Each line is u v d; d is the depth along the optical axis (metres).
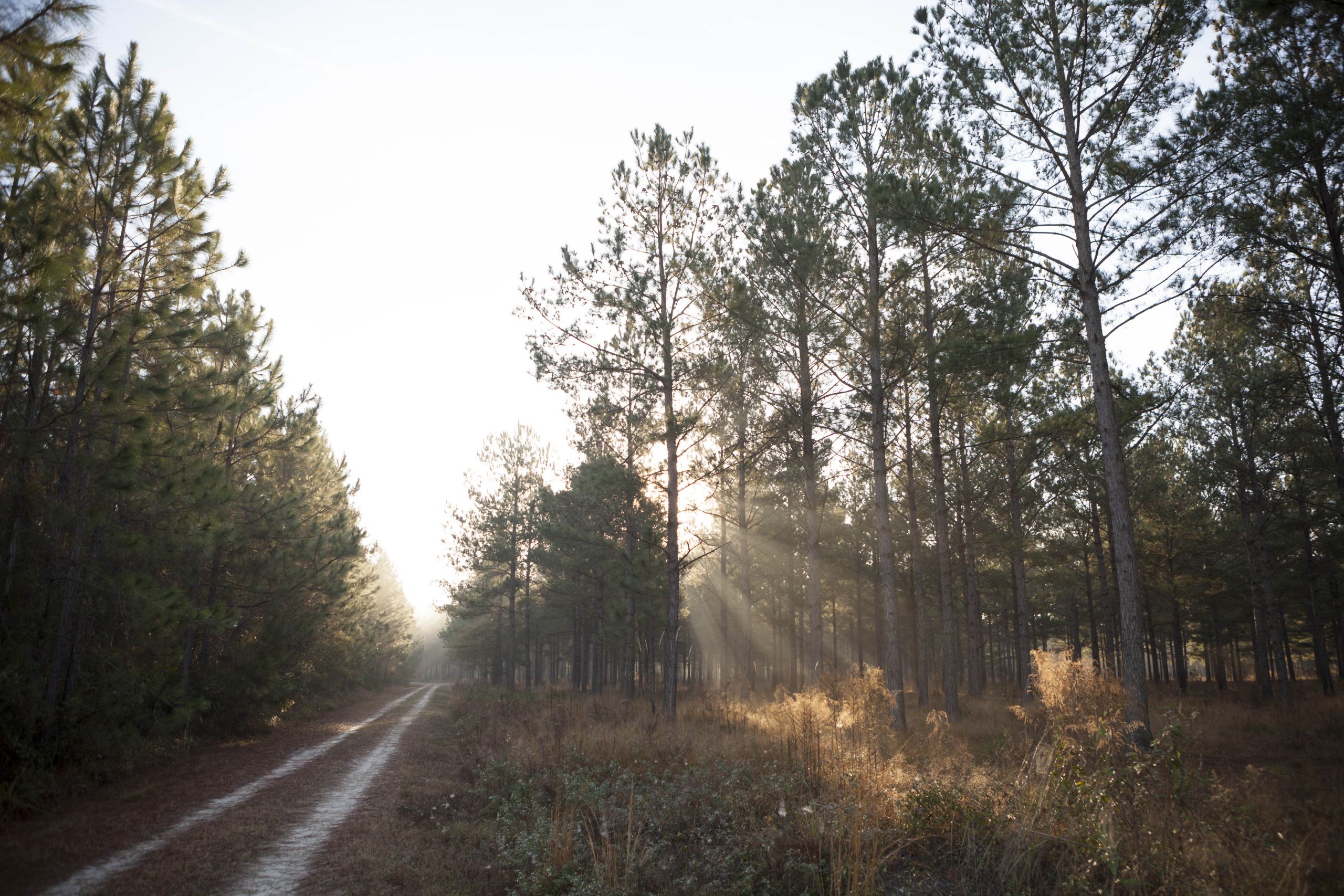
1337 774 9.77
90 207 13.14
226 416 17.02
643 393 20.45
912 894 6.25
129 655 13.73
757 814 8.57
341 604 25.31
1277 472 24.06
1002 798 7.63
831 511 32.22
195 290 14.22
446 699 38.31
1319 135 10.89
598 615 35.22
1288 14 8.28
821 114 17.00
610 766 11.57
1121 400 14.59
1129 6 11.99
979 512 26.02
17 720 10.73
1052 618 45.78
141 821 9.40
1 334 10.69
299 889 6.82
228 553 18.81
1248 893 5.18
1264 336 16.53
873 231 17.28
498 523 40.41
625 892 6.30
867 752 9.39
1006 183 13.48
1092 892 5.75
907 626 45.56
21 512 11.41
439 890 6.76
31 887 6.70
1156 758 6.84
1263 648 26.20
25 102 7.10
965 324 17.11
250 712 20.55
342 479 28.36
